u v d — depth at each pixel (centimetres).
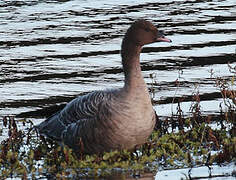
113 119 1209
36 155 1314
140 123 1210
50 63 1964
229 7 2495
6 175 1242
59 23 2325
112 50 2056
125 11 2455
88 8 2511
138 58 1261
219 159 1284
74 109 1276
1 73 1892
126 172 1244
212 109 1603
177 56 1997
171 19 2344
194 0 2620
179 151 1317
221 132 1412
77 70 1905
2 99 1705
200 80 1802
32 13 2452
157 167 1271
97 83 1803
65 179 1218
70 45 2109
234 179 1202
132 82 1224
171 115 1573
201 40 2123
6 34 2222
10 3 2591
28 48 2092
